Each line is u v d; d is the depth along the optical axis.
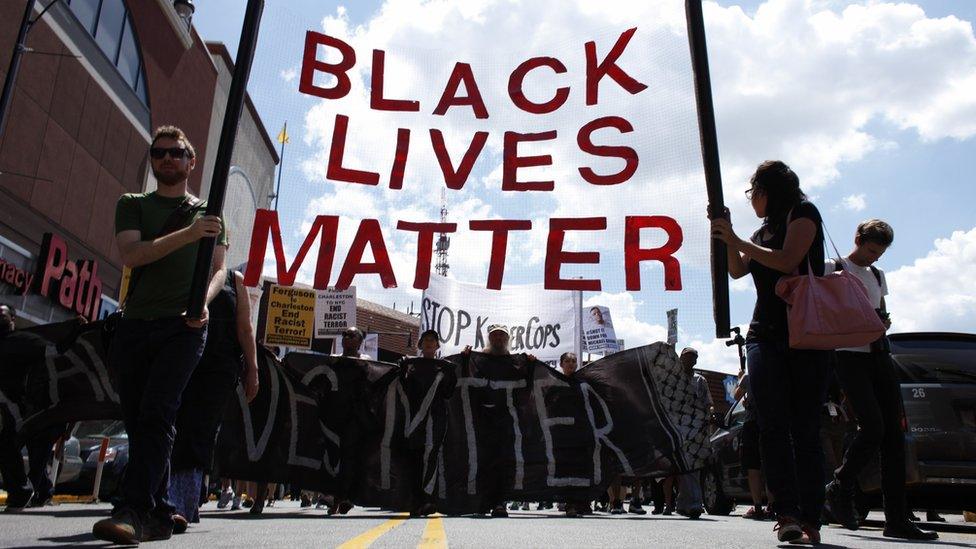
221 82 23.55
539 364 7.27
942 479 5.56
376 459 6.63
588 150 6.27
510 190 6.29
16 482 6.23
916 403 5.77
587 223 6.18
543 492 6.87
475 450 6.89
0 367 6.28
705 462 7.16
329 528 4.41
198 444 4.00
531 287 11.40
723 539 3.78
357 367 6.84
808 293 3.42
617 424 7.18
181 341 3.20
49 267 15.56
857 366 4.52
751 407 7.73
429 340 7.26
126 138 18.38
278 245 6.18
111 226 18.17
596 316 18.00
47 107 15.20
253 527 4.48
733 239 3.60
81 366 6.36
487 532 4.13
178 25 19.81
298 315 15.09
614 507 9.59
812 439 3.57
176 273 3.29
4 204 14.12
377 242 6.28
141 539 3.18
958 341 6.07
